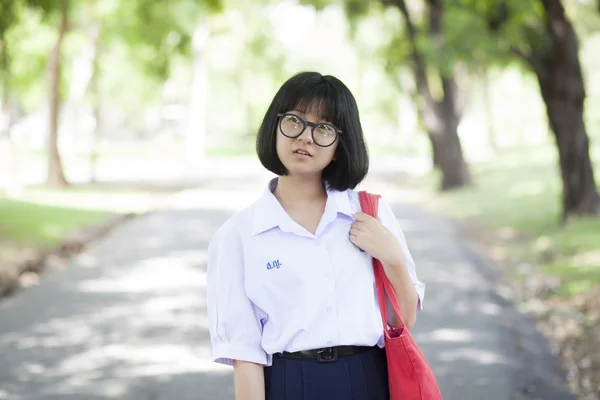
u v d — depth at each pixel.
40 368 6.41
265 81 59.91
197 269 11.34
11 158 22.55
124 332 7.64
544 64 14.73
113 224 17.14
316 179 2.53
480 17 14.84
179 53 29.58
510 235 14.84
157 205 21.36
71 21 25.56
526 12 14.24
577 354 6.73
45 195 21.55
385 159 51.09
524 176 26.78
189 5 28.75
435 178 29.47
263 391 2.44
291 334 2.41
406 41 26.25
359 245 2.47
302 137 2.41
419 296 2.63
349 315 2.43
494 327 7.77
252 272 2.45
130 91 59.28
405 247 2.64
